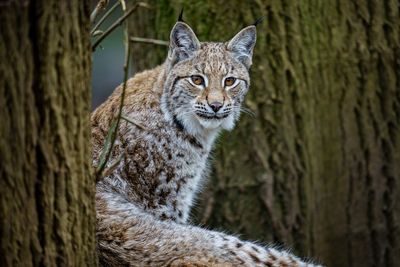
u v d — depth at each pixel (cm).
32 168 760
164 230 1004
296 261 1030
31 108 748
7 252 768
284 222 1337
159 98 1112
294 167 1333
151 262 977
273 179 1325
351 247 1422
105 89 2169
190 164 1129
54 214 782
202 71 1104
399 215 1430
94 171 846
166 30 1335
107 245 993
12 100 738
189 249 985
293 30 1316
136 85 1134
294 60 1320
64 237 794
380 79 1398
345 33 1369
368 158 1411
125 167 1088
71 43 764
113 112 1110
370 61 1387
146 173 1101
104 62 2177
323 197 1388
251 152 1316
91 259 838
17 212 763
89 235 829
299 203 1342
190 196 1146
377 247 1430
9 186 753
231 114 1135
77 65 775
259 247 1023
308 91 1340
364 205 1420
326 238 1402
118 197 1059
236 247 1007
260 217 1330
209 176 1316
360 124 1398
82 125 793
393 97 1405
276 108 1316
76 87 777
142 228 1005
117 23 867
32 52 739
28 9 729
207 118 1098
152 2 1344
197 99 1099
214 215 1327
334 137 1388
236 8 1300
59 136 768
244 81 1139
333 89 1372
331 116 1380
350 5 1368
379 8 1381
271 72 1310
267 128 1317
